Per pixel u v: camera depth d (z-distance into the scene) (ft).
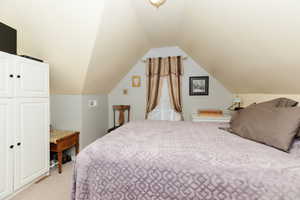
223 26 5.10
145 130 5.42
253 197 2.39
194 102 10.75
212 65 8.71
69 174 6.47
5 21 5.56
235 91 9.32
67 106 8.29
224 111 10.30
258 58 4.97
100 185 3.18
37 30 5.70
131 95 11.65
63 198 4.91
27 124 5.28
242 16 4.11
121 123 11.30
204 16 5.50
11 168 4.75
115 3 5.05
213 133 4.95
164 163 2.96
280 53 4.05
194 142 3.94
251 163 2.70
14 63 4.80
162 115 10.93
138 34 8.10
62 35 5.71
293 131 3.18
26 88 5.23
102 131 10.77
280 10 3.12
